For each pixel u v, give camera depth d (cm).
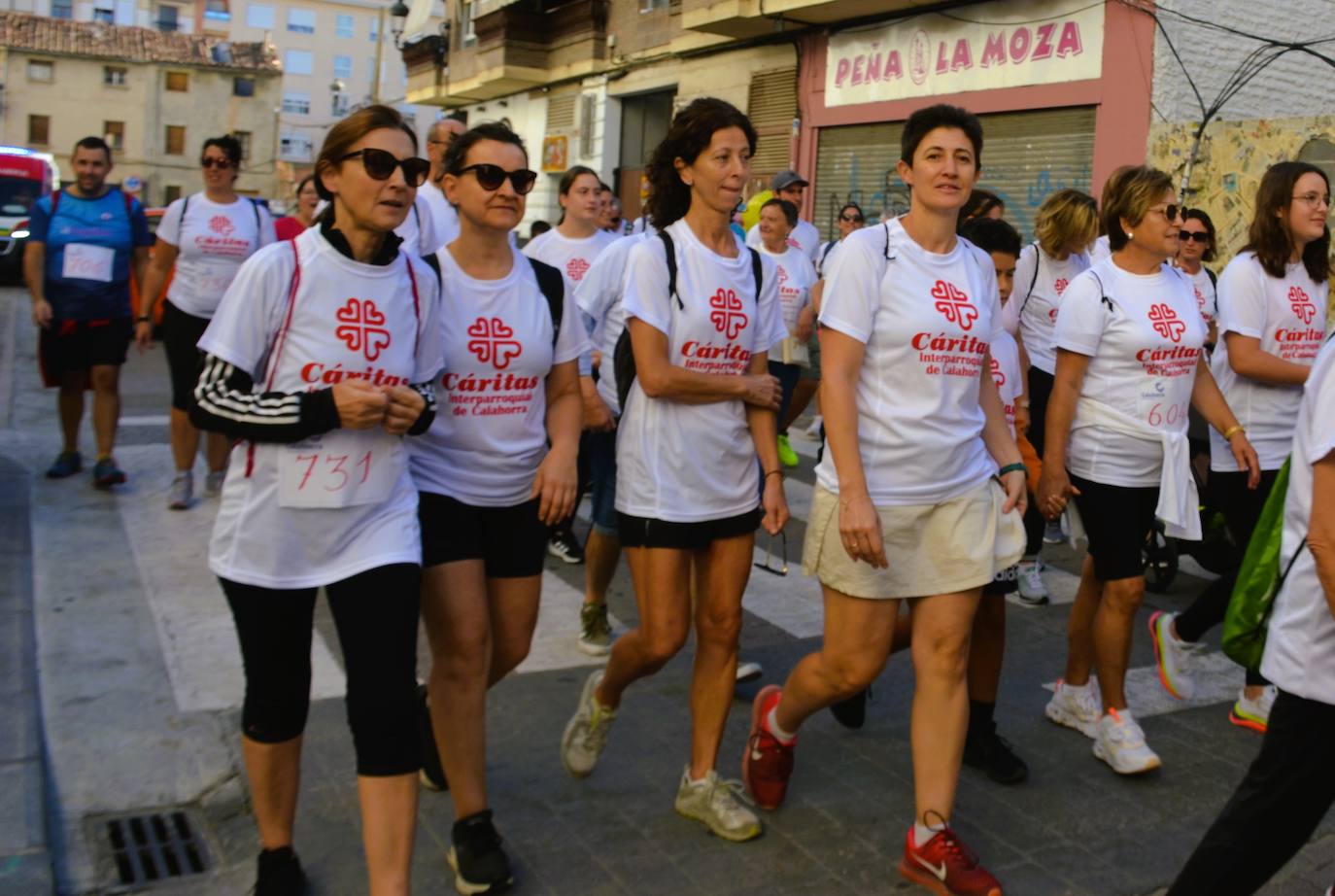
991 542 329
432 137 509
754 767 367
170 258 681
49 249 704
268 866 307
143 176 6112
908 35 1413
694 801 355
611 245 477
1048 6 1239
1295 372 452
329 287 275
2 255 2466
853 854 345
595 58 2077
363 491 278
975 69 1331
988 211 459
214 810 358
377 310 280
